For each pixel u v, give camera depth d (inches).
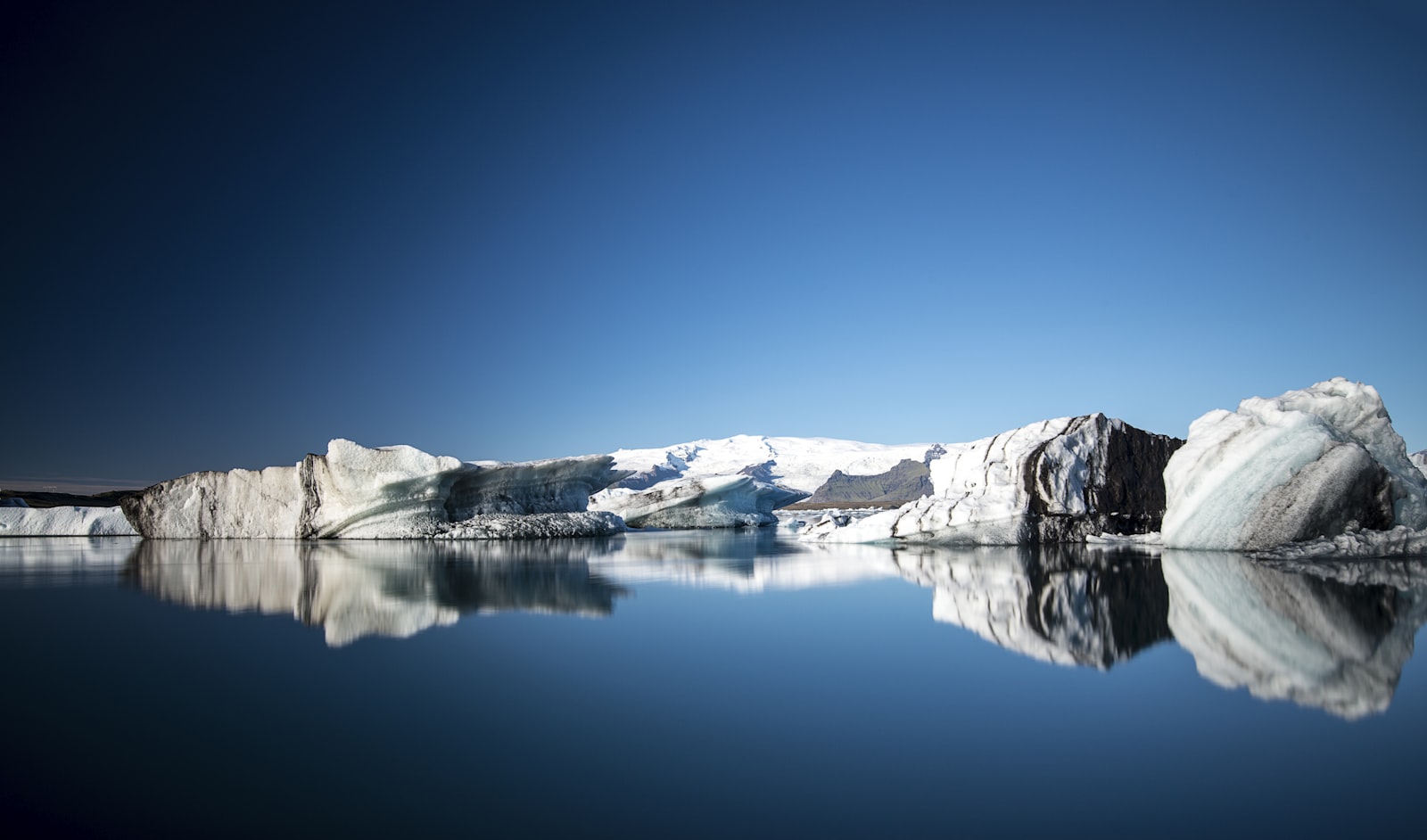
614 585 698.2
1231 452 936.3
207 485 1759.4
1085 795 217.2
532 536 1649.9
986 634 442.0
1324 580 661.3
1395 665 360.2
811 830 195.3
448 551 1225.4
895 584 676.7
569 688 329.1
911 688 326.0
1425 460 1209.4
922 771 235.0
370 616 522.0
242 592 655.1
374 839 191.0
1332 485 870.4
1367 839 189.9
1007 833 193.8
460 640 433.7
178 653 402.9
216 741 263.6
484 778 230.5
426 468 1569.9
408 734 271.1
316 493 1660.9
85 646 419.8
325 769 238.7
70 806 211.8
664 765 240.8
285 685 337.1
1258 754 248.7
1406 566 760.3
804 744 259.6
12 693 324.5
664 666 368.5
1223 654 386.0
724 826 198.1
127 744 261.4
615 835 192.9
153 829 197.6
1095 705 301.7
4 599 613.9
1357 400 937.5
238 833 195.3
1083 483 1189.1
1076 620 484.4
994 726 277.4
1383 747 253.4
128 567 918.4
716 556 1051.3
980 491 1200.2
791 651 400.8
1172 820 200.8
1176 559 860.0
